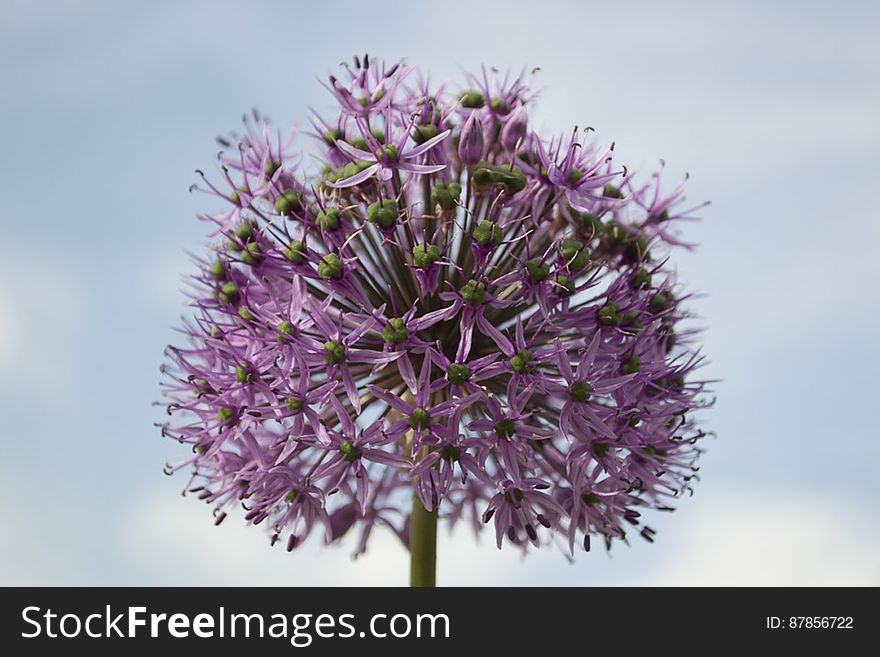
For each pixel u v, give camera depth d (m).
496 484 0.19
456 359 0.19
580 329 0.20
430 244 0.20
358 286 0.19
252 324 0.20
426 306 0.20
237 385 0.20
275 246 0.20
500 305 0.19
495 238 0.19
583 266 0.20
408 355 0.20
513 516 0.20
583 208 0.20
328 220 0.20
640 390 0.20
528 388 0.19
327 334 0.19
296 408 0.19
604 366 0.20
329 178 0.20
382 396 0.19
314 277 0.20
